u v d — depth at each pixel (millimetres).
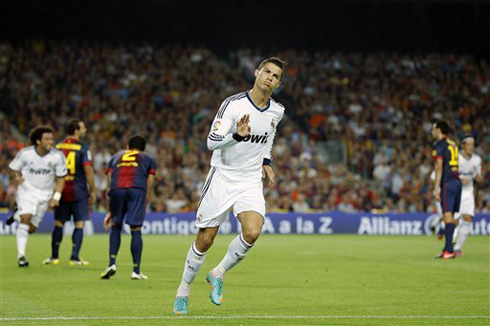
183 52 79125
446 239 30266
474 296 18266
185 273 14836
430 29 88375
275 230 50281
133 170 22516
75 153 26938
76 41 83250
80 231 27094
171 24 86188
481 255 32312
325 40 87875
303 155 62031
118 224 22453
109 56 75562
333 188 58625
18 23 81000
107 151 58438
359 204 58562
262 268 25953
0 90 68250
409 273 24234
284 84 77688
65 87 70500
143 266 26438
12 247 34875
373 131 70188
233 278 22609
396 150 64188
